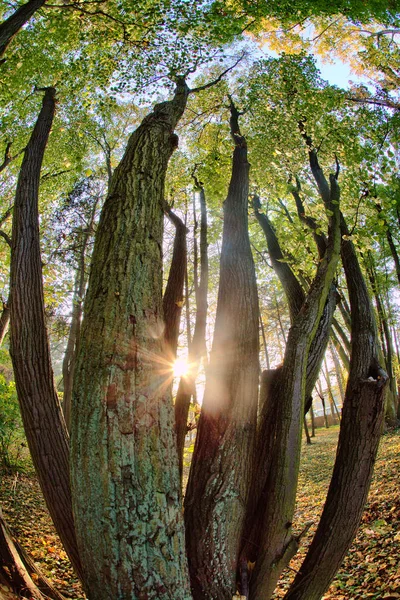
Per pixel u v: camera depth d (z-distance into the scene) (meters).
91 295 1.96
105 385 1.69
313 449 17.38
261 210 7.62
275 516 2.43
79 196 13.47
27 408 2.46
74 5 4.98
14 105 8.34
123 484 1.55
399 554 5.18
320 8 5.70
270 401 2.96
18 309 2.56
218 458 2.36
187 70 5.39
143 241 2.11
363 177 4.02
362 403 2.88
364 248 3.94
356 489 2.72
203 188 6.91
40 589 2.85
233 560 2.19
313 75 6.59
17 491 8.70
